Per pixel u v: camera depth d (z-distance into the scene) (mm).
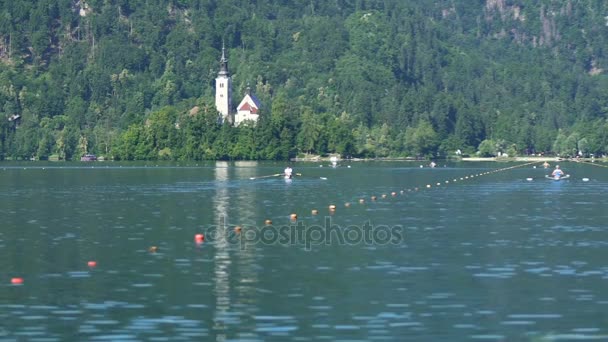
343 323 111375
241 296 124625
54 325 110312
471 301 121812
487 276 138250
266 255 158500
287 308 118188
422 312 116312
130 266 146875
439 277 137625
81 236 184750
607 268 144500
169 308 117938
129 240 178125
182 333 107250
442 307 118812
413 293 126625
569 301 121562
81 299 122688
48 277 137375
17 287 130125
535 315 114812
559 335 106625
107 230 195375
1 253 160750
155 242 175125
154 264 148875
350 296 124750
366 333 107375
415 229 197500
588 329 108750
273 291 127688
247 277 137625
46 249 165500
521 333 107375
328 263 150000
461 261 151750
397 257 156250
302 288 129750
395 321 112250
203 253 160750
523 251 162750
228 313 115688
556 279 135625
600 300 121875
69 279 135750
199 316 114250
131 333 107188
